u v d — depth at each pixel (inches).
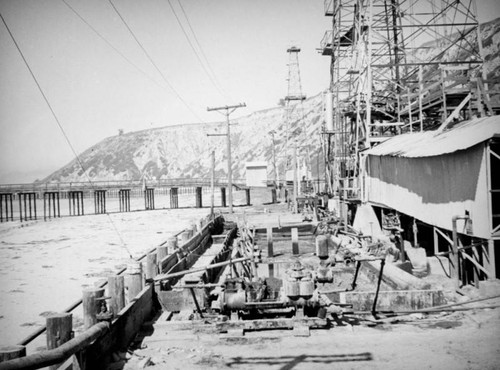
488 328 352.2
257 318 385.7
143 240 1336.1
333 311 405.4
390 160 869.2
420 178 707.4
